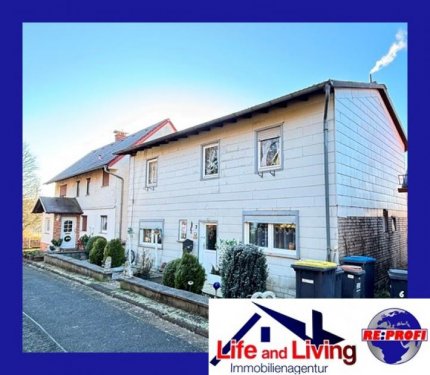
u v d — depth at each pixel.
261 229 7.80
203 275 7.37
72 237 19.28
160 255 11.18
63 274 10.47
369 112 8.49
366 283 5.95
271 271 7.37
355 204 7.16
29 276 10.34
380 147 9.23
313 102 6.93
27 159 26.28
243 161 8.39
